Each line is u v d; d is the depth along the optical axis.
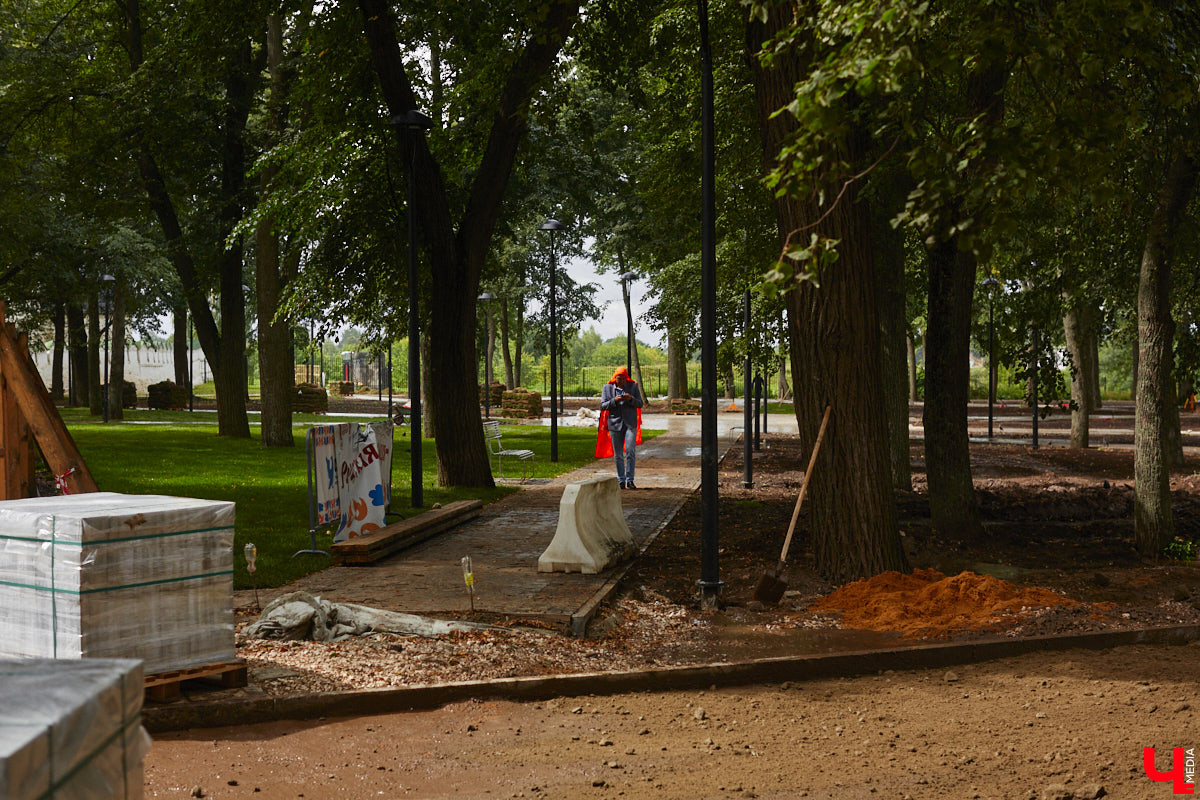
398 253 20.20
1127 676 6.77
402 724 5.92
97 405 42.88
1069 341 27.89
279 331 25.77
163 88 24.84
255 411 48.09
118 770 1.65
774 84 9.47
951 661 7.36
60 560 5.50
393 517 14.17
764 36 9.52
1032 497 15.42
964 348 12.28
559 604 8.68
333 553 10.55
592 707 6.29
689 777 5.00
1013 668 7.13
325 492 11.30
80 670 1.69
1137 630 7.79
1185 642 7.83
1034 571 10.53
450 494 16.92
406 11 17.58
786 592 9.50
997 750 5.34
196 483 17.53
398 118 15.57
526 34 16.62
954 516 12.28
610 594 9.27
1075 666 7.09
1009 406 57.16
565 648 7.45
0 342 8.16
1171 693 6.32
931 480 12.45
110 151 26.45
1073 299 13.90
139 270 40.22
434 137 19.78
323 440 11.26
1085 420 28.17
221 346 29.28
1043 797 4.62
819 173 9.37
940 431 12.31
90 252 37.81
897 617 8.38
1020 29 6.18
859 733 5.71
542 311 56.69
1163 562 11.08
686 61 17.83
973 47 6.36
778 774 5.02
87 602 5.46
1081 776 4.88
